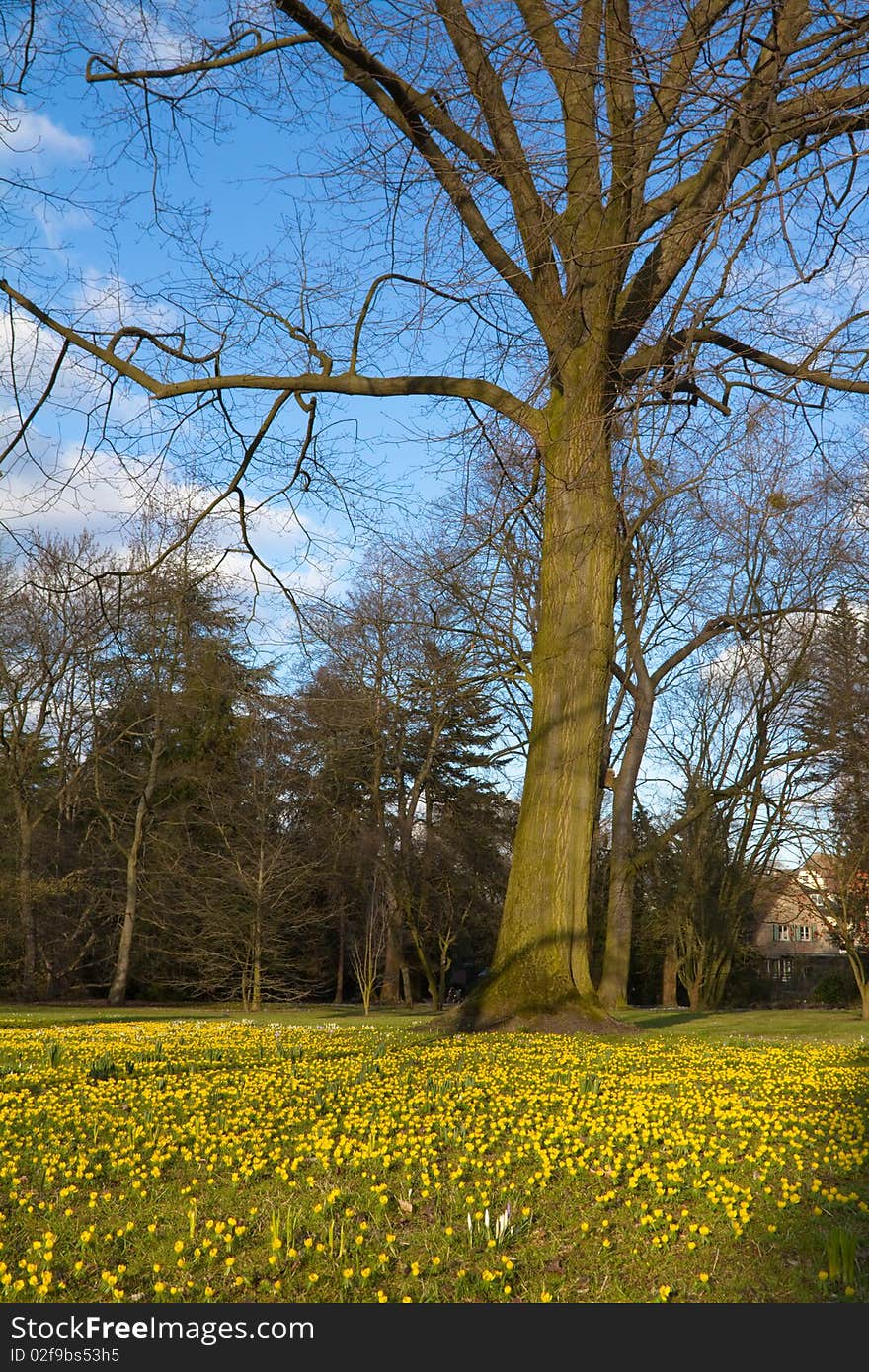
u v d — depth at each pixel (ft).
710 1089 27.84
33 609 95.04
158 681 111.65
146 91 35.73
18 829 120.98
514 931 44.96
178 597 46.68
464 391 45.32
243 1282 13.73
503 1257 14.52
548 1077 29.48
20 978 123.24
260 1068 31.68
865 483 55.83
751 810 116.26
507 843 133.59
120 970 116.67
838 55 24.32
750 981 144.77
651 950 138.10
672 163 23.53
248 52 35.27
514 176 30.96
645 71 23.24
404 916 115.65
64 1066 32.48
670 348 29.32
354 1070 30.53
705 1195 17.57
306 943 128.26
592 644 45.01
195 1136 21.52
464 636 79.10
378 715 90.53
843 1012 86.84
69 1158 19.56
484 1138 21.36
